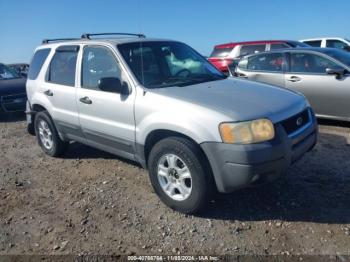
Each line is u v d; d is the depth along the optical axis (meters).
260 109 3.66
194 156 3.67
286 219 3.79
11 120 9.75
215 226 3.75
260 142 3.47
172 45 5.18
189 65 5.00
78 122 5.13
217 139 3.52
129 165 5.52
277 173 3.60
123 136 4.46
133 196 4.50
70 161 5.89
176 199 3.99
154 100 4.04
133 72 4.40
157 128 3.96
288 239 3.46
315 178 4.65
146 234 3.69
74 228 3.88
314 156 5.38
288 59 7.64
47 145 6.17
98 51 4.85
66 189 4.85
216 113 3.57
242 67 8.54
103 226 3.88
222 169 3.54
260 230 3.64
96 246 3.55
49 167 5.70
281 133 3.60
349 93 6.67
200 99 3.84
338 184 4.46
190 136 3.66
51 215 4.19
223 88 4.26
